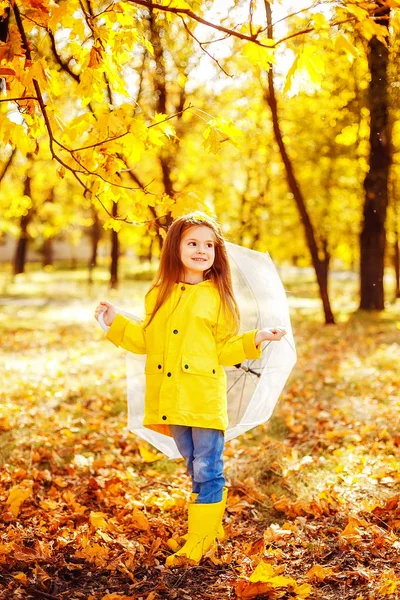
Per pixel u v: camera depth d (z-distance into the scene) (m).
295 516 3.71
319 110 14.45
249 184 20.28
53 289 27.12
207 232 3.33
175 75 10.39
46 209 23.38
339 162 16.36
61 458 4.83
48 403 6.65
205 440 3.17
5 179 18.02
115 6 3.13
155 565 3.08
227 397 3.72
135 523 3.54
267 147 16.05
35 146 3.50
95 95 3.45
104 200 3.79
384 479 4.05
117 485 4.19
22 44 3.10
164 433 3.46
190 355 3.18
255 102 13.92
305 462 4.51
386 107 10.77
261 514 3.77
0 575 2.95
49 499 3.98
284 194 18.42
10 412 6.07
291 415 5.84
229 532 3.47
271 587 2.72
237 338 3.28
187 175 14.48
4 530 3.49
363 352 9.46
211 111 12.80
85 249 60.09
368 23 2.62
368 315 14.16
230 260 3.73
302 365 8.45
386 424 5.43
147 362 3.32
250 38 2.98
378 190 14.01
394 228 20.41
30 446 5.04
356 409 6.03
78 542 3.32
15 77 3.22
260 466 4.46
